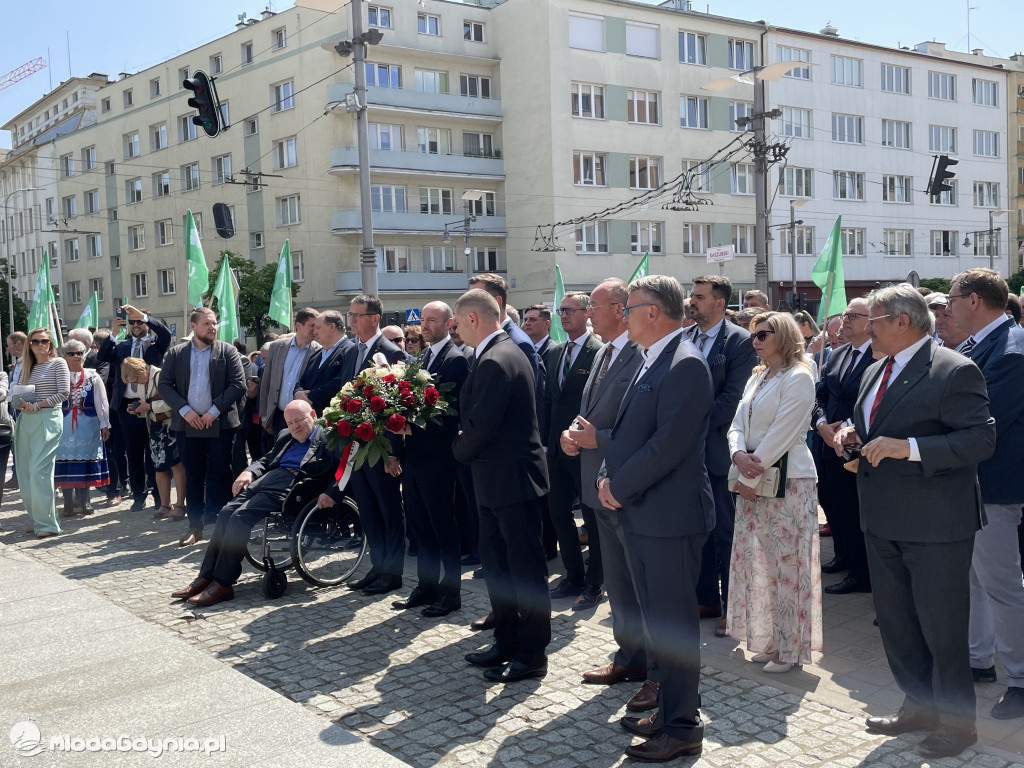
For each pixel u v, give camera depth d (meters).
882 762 3.45
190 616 5.55
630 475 3.51
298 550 5.96
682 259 36.97
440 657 4.75
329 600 5.92
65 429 8.76
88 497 9.00
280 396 7.95
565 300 5.95
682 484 3.59
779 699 4.12
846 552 5.93
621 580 4.19
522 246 36.25
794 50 38.81
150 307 42.75
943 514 3.48
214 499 7.59
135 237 43.56
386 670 4.58
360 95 15.68
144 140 42.06
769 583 4.54
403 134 35.00
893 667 3.76
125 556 7.15
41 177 51.12
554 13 34.19
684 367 3.50
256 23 36.38
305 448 6.23
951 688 3.51
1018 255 48.06
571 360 5.97
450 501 5.53
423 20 35.38
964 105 44.44
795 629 4.43
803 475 4.47
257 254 37.56
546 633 4.42
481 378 4.46
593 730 3.80
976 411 3.42
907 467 3.52
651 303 3.62
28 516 9.02
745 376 5.20
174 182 40.72
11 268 52.66
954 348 4.59
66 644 4.95
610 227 35.53
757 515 4.56
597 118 35.19
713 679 4.40
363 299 6.66
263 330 32.62
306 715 3.95
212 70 38.50
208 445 7.61
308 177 35.06
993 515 3.90
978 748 3.54
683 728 3.52
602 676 4.32
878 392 3.70
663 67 36.31
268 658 4.79
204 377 7.54
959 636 3.51
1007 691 3.95
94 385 8.83
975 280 4.14
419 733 3.81
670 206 35.56
